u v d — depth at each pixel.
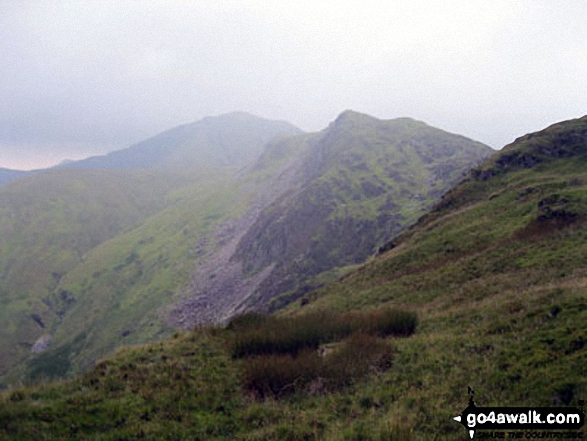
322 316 17.92
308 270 99.50
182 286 142.88
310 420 9.72
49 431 8.66
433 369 11.77
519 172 44.69
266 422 9.95
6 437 8.16
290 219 132.25
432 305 21.53
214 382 11.95
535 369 9.68
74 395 10.27
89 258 181.75
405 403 9.84
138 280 158.00
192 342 15.12
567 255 21.25
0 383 103.19
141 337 114.12
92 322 132.50
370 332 16.19
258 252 137.00
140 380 11.48
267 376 11.88
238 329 16.80
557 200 29.50
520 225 29.45
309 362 12.52
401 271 32.09
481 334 13.58
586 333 10.33
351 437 8.46
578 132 46.16
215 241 179.50
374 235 100.19
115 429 9.24
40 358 114.75
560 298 14.04
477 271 24.67
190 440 9.16
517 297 16.50
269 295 97.50
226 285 129.75
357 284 34.38
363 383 11.55
